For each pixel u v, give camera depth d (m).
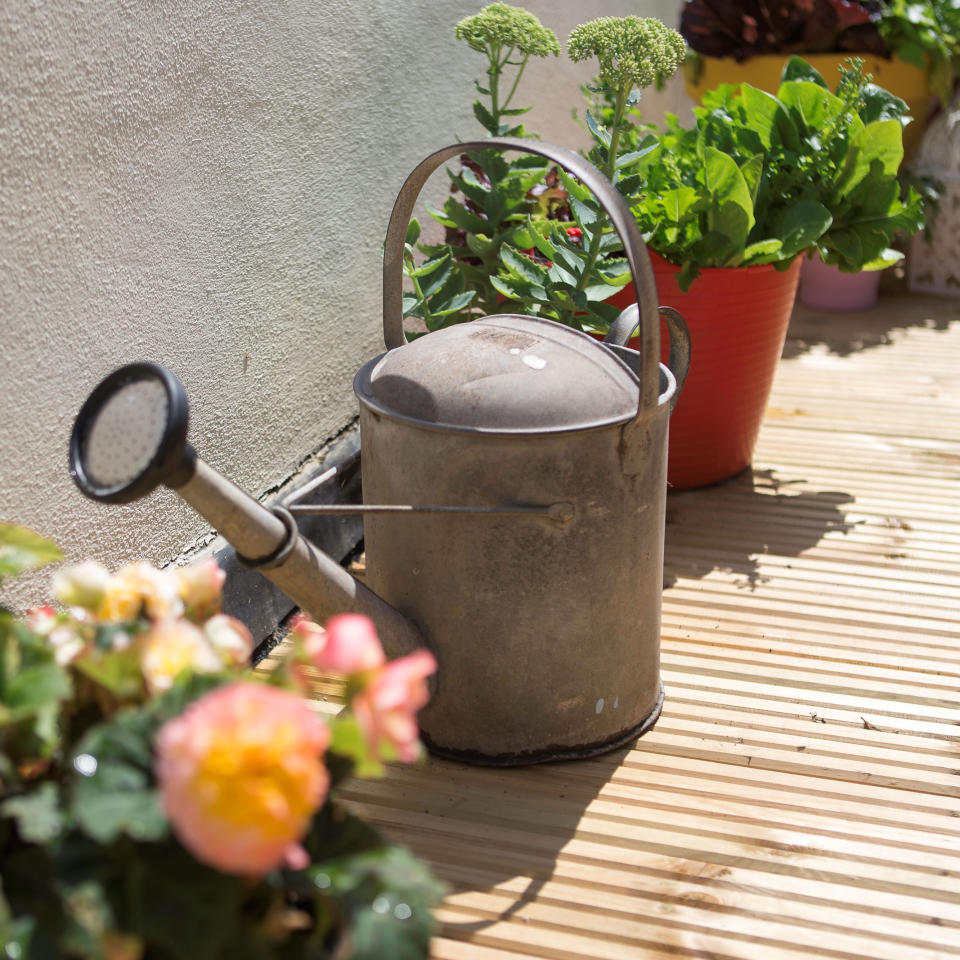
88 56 1.31
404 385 1.34
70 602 0.93
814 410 2.87
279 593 1.83
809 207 2.15
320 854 0.83
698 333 2.15
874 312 3.79
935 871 1.28
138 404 1.01
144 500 1.53
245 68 1.67
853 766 1.48
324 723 0.83
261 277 1.78
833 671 1.72
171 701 0.79
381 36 2.12
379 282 2.24
